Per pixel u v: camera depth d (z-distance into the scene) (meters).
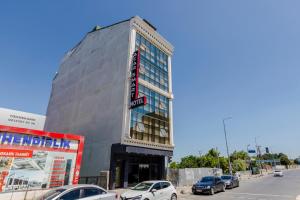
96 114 23.75
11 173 13.14
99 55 26.91
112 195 10.04
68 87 30.47
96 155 21.81
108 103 22.88
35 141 14.61
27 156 14.03
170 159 26.97
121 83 22.33
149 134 23.09
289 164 131.38
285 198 16.44
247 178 44.81
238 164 62.28
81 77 28.48
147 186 12.97
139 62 22.34
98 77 25.59
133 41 23.86
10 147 13.36
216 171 35.34
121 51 24.03
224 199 16.16
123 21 25.55
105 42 26.88
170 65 29.30
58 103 31.36
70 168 16.12
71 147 16.53
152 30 26.83
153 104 24.70
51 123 30.97
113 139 20.78
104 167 20.59
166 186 13.76
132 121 21.42
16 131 13.75
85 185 9.45
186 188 23.52
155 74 26.11
